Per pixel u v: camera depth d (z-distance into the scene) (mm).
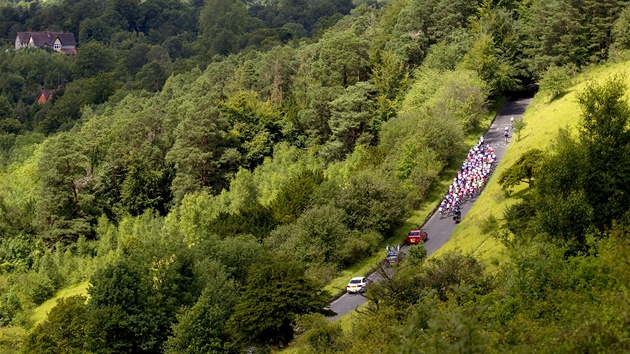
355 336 39312
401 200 75500
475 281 39469
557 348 20797
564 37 106688
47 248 99125
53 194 102312
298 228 72375
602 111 42375
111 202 109562
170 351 52781
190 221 85000
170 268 61250
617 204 39844
